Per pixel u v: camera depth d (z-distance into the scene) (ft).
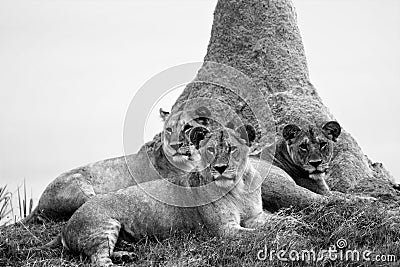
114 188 69.82
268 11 79.92
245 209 60.49
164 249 57.31
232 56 79.25
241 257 56.29
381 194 71.05
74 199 69.36
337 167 74.79
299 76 78.95
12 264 57.31
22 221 69.87
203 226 60.13
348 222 59.52
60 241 59.47
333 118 77.41
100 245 57.16
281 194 65.00
